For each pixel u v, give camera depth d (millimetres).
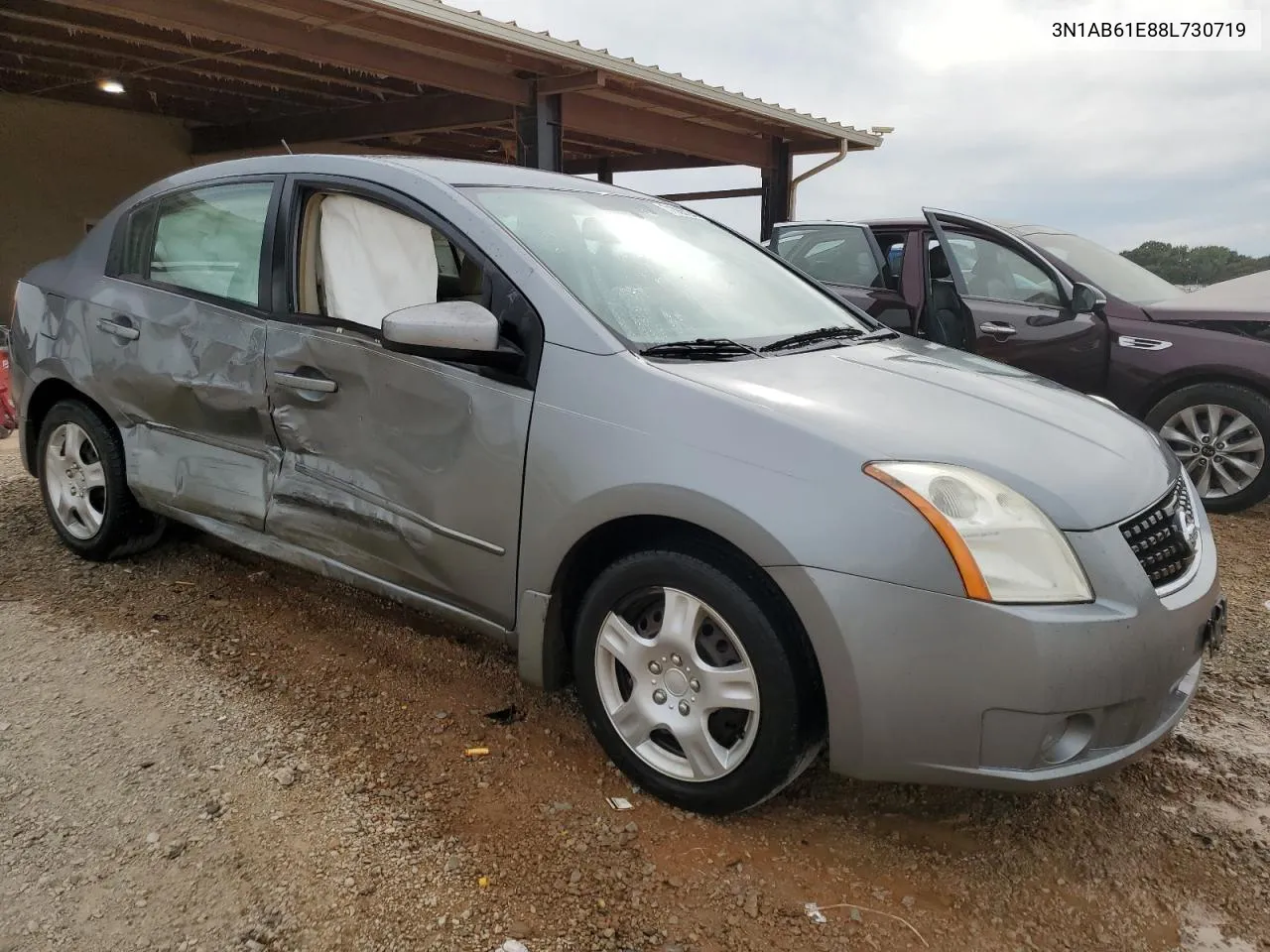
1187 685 2398
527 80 8430
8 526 4348
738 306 3059
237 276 3197
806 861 2250
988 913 2107
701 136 10945
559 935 1967
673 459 2236
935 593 2006
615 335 2486
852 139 11812
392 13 6395
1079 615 2018
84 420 3707
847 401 2375
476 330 2439
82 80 9523
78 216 11000
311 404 2943
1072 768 2062
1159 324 5238
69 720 2691
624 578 2391
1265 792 2600
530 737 2711
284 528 3088
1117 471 2316
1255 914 2131
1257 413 5027
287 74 9203
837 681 2080
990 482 2129
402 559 2809
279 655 3137
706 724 2303
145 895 2027
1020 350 5555
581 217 3080
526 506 2488
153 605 3496
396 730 2711
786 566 2084
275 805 2338
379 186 2926
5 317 10328
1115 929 2076
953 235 5941
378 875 2115
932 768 2072
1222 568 4363
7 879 2066
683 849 2258
